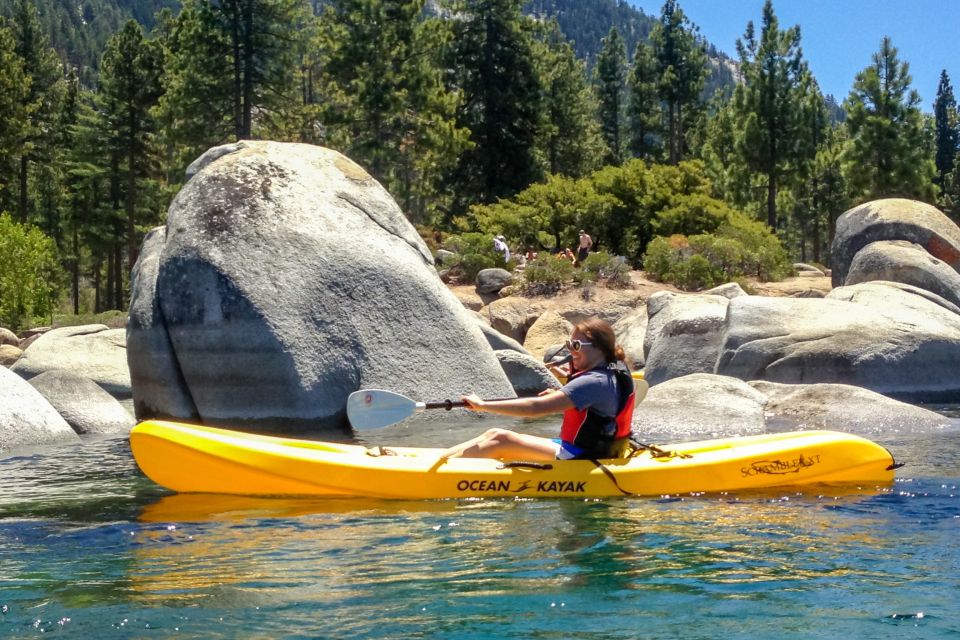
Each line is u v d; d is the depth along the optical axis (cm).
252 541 554
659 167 3122
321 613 422
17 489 746
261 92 4300
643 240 3019
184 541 557
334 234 1213
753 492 683
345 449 717
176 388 1141
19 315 3719
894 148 4250
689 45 6331
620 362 696
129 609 429
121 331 1691
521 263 2761
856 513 617
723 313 1511
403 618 414
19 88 4688
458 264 2611
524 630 399
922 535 558
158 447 689
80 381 1170
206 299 1131
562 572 482
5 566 508
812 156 4356
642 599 438
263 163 1248
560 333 2134
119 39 4788
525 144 4562
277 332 1116
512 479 666
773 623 406
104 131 4841
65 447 981
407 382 1173
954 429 1041
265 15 4112
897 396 1321
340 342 1147
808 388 1162
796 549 525
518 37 4531
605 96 6988
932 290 1931
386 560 508
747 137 4275
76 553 534
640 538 550
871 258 1994
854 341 1343
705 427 1030
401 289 1215
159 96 4703
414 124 4203
